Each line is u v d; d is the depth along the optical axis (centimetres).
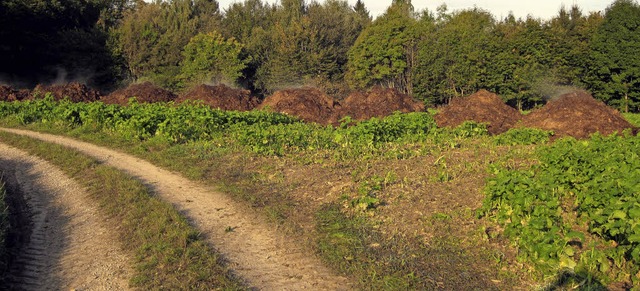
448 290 688
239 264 800
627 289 679
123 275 766
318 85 5228
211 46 5259
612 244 787
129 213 1006
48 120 2120
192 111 1983
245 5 7162
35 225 1001
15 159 1524
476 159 1398
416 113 2045
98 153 1592
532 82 4134
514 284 701
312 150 1559
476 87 4394
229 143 1680
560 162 1152
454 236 859
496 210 934
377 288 702
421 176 1209
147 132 1795
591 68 4116
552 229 737
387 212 991
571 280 686
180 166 1400
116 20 6631
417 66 4719
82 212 1063
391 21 4925
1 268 786
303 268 781
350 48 5434
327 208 1033
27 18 4928
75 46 5219
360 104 2616
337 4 6994
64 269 801
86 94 3047
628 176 909
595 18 4888
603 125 1934
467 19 4909
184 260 793
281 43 5525
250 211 1045
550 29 4228
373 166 1342
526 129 1831
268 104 2662
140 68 5534
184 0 7212
